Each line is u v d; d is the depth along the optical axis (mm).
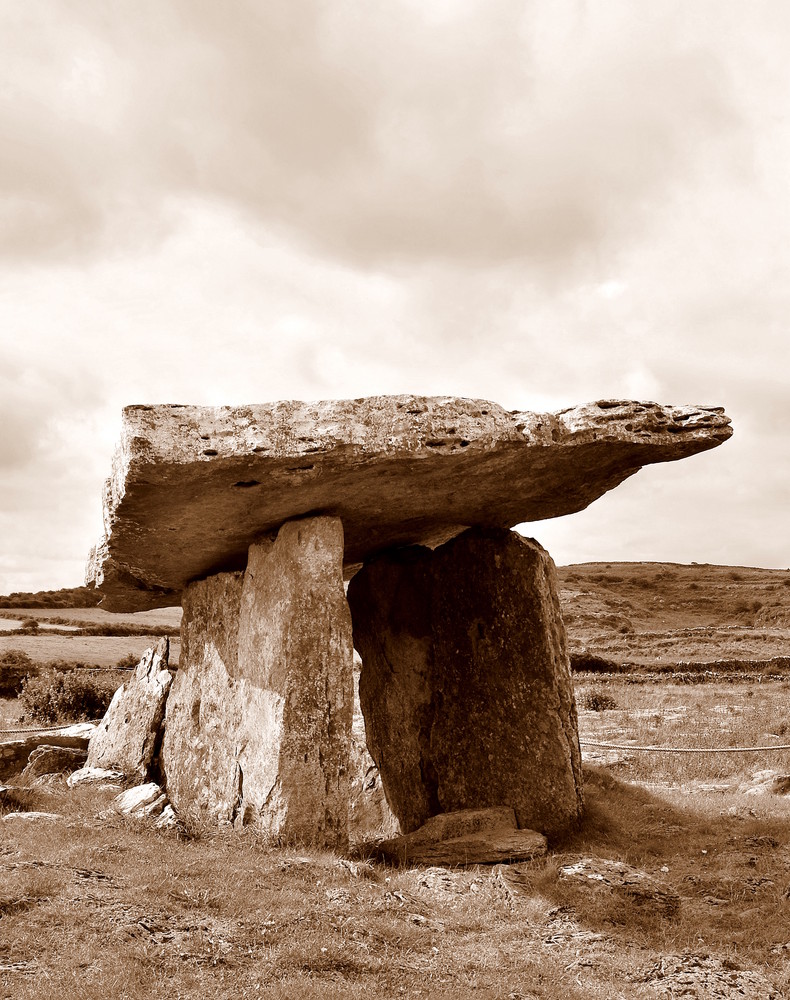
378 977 5500
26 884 6199
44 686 19672
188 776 10727
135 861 7145
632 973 6004
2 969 5082
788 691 25094
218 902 6383
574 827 9805
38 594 51281
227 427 8156
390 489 9180
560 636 10609
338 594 9117
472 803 10523
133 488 8156
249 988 5129
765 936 6676
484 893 7570
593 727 18297
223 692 10523
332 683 8867
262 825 8633
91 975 5066
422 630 11586
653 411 9211
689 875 8125
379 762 11828
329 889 7004
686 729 17641
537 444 8773
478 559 11062
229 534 9906
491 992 5453
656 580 77000
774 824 9703
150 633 39594
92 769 11961
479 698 10773
